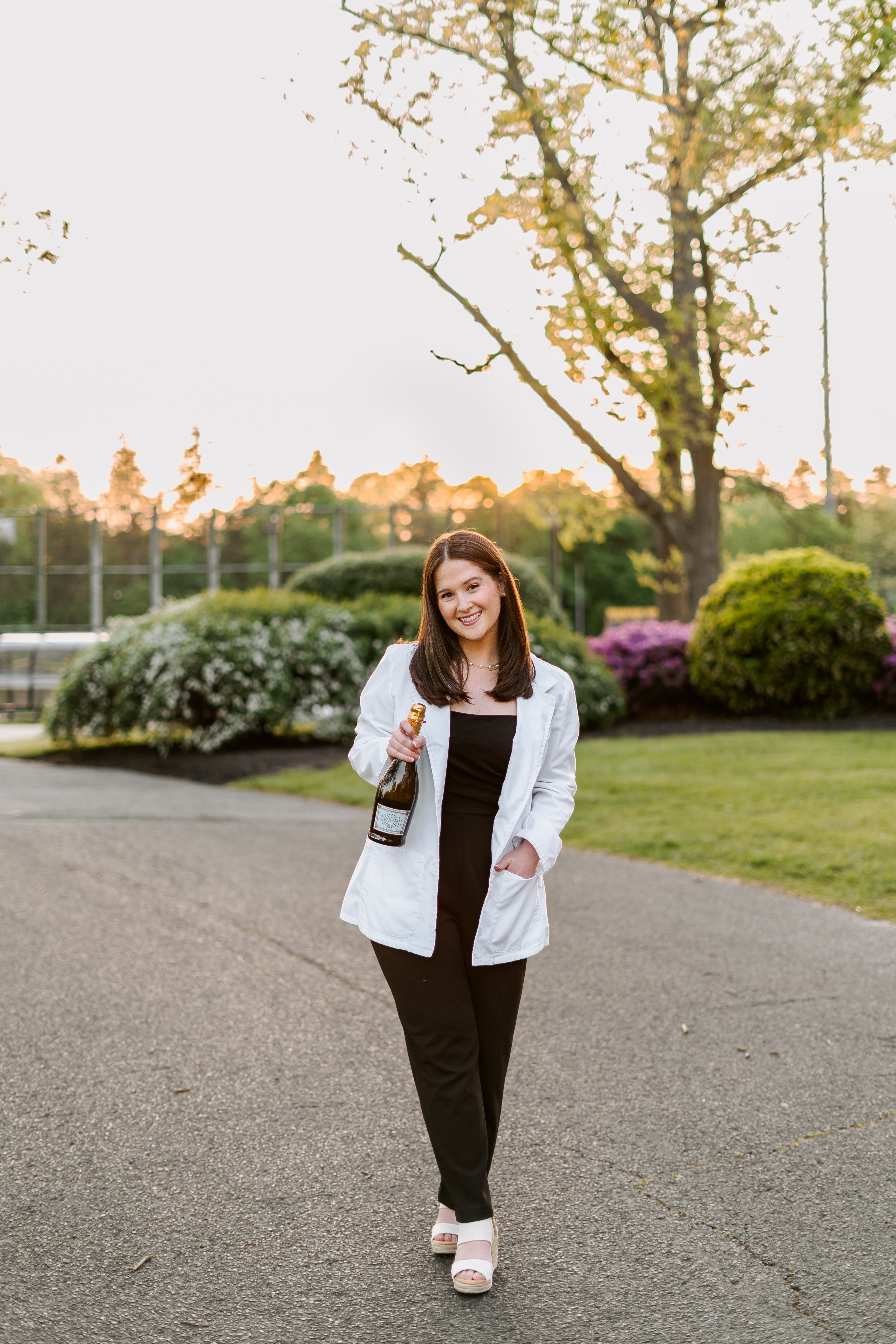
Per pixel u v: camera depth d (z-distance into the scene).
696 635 15.91
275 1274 2.70
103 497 39.28
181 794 11.45
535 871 2.77
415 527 61.31
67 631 49.84
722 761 11.51
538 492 19.45
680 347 12.79
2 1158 3.32
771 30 10.41
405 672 2.88
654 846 8.12
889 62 8.59
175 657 13.74
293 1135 3.49
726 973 5.17
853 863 7.21
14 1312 2.53
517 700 2.82
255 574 56.94
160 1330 2.46
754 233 12.15
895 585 58.00
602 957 5.44
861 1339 2.42
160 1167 3.27
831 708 15.14
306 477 61.94
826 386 17.06
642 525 59.91
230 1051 4.20
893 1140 3.42
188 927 6.01
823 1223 2.93
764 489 18.67
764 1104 3.71
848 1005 4.71
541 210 10.95
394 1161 3.32
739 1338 2.43
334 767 12.77
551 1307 2.56
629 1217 2.97
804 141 10.63
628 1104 3.71
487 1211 2.70
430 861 2.75
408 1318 2.52
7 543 58.50
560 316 12.06
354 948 5.60
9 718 24.98
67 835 8.93
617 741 13.88
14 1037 4.34
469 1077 2.73
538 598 19.66
